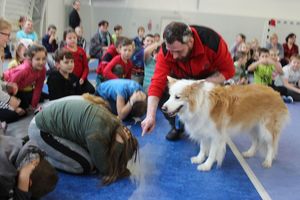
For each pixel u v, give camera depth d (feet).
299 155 11.41
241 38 31.94
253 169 10.07
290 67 21.90
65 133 8.64
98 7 41.01
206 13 40.65
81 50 16.79
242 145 12.21
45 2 36.47
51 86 13.98
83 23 41.24
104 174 8.81
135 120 13.65
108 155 8.63
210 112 9.32
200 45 9.83
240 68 21.40
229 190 8.65
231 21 40.68
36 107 14.38
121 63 16.78
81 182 8.57
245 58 22.57
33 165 6.91
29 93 14.26
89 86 16.79
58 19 39.42
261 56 21.45
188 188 8.64
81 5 40.86
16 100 11.96
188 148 11.51
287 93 21.48
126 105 13.19
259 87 10.56
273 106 10.18
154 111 9.57
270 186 9.02
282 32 40.47
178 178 9.18
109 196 7.97
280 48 34.65
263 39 40.68
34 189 7.08
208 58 10.17
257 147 11.11
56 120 8.59
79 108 8.50
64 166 8.87
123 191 8.26
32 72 13.69
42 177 7.10
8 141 7.34
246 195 8.44
